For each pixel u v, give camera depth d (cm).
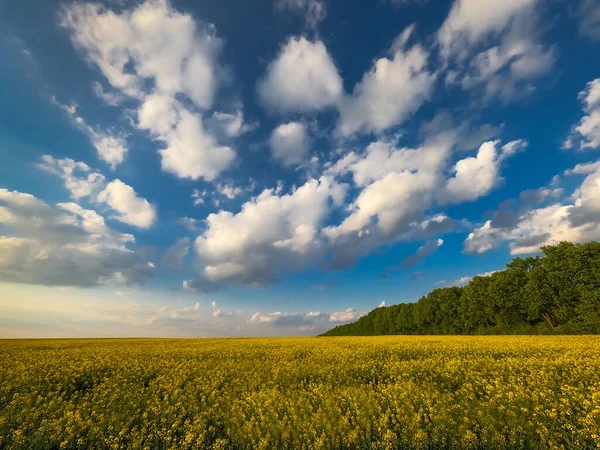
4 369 1347
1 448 673
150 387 1152
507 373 1196
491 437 634
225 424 789
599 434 628
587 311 4216
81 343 2998
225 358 1834
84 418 824
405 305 7769
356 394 960
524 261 5422
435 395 891
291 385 1132
